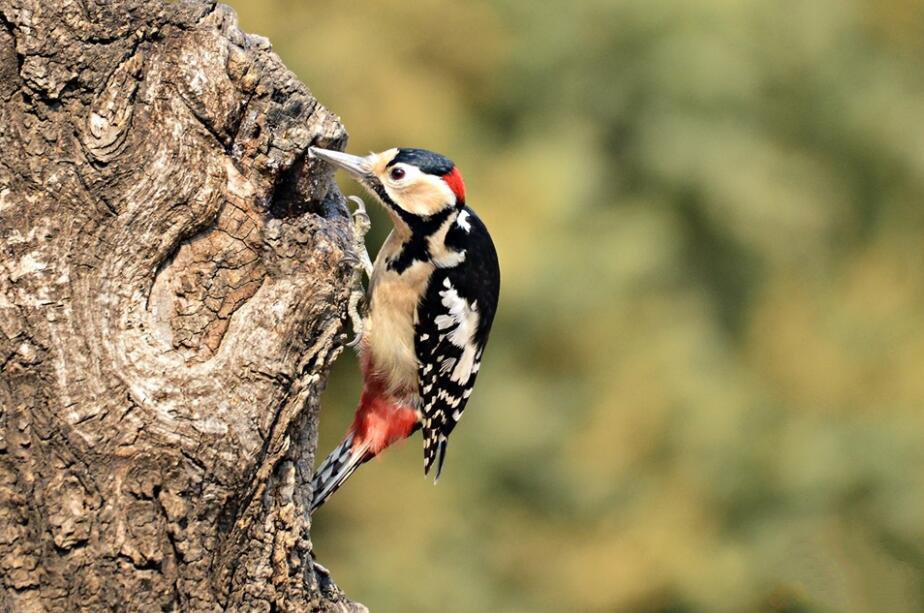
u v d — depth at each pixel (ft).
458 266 25.11
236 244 19.27
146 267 18.58
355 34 53.67
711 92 58.59
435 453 26.40
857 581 56.13
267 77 19.98
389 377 25.32
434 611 52.21
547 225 54.60
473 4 56.59
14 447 17.80
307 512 20.40
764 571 55.72
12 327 17.87
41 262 18.04
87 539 17.69
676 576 54.85
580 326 55.16
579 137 57.98
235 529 18.78
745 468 57.06
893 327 62.03
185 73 19.15
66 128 18.42
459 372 26.18
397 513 54.03
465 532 54.19
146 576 17.87
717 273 59.98
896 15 68.54
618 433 54.90
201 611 18.24
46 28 18.39
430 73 56.39
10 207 18.12
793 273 61.57
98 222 18.39
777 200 58.59
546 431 54.65
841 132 65.10
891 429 58.39
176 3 19.35
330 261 19.76
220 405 18.49
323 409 55.36
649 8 58.34
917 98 66.90
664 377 55.42
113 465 17.81
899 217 66.85
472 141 56.24
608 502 55.16
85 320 18.10
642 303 56.95
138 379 18.08
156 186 18.70
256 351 18.95
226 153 19.53
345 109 53.42
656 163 58.23
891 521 57.57
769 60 62.03
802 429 58.23
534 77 59.41
